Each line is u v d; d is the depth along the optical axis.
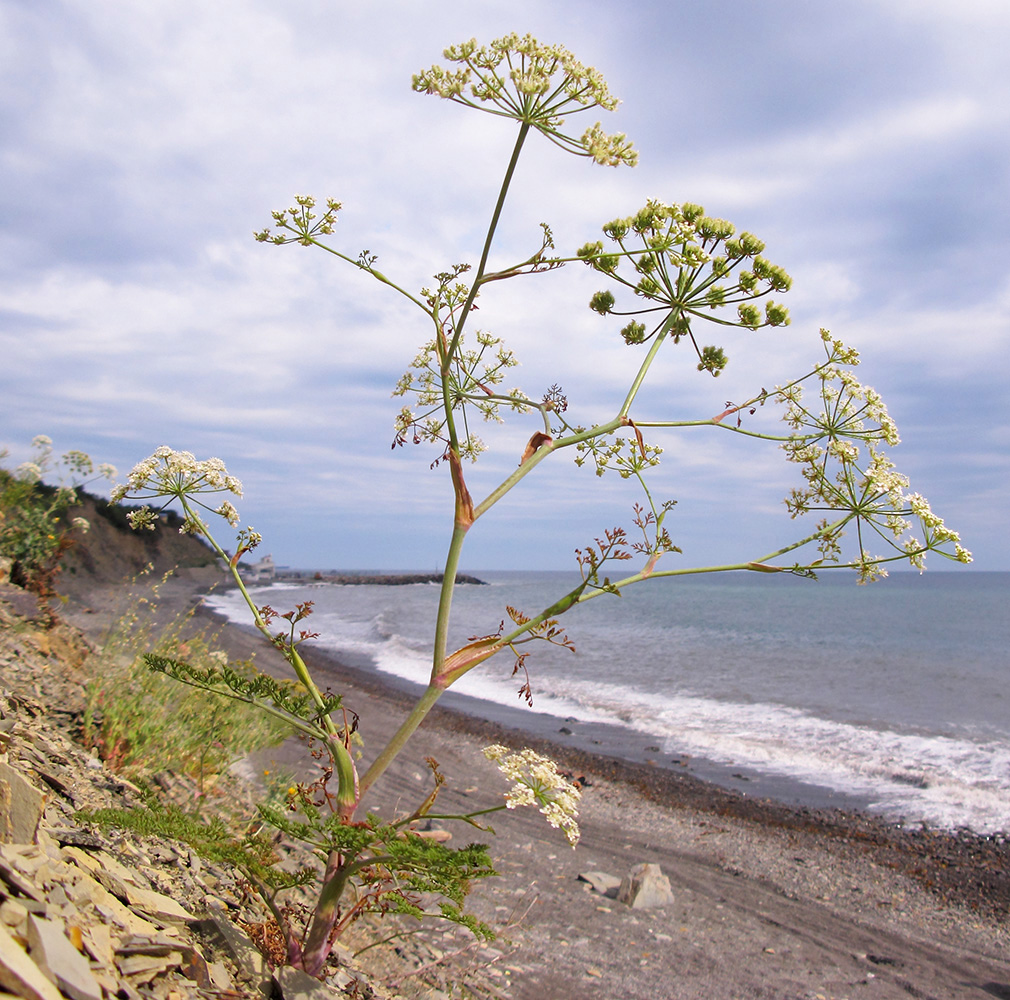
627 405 3.21
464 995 4.39
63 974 1.63
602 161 2.71
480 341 3.81
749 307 3.21
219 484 3.13
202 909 3.04
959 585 164.25
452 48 2.72
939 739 15.84
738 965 5.93
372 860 2.75
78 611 11.17
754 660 29.39
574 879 7.54
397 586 133.00
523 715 17.78
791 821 10.77
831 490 3.53
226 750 5.98
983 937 7.19
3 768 2.29
